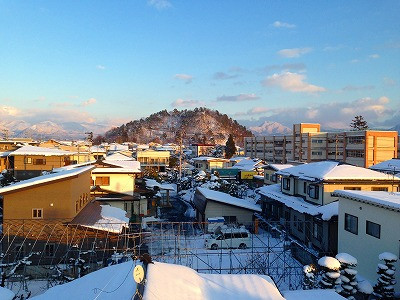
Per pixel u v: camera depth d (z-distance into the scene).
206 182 43.69
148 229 26.14
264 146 85.75
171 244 22.86
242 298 8.49
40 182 18.03
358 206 15.52
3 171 38.91
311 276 12.70
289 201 25.36
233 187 40.81
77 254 17.77
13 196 18.03
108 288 8.46
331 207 20.44
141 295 7.24
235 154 97.19
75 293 9.06
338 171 22.95
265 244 21.67
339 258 11.91
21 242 17.75
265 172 42.38
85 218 19.53
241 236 22.28
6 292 10.48
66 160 45.31
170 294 7.64
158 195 34.16
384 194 15.77
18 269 17.30
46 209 18.23
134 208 30.09
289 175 26.62
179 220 30.31
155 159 68.56
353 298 11.30
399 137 64.62
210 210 26.95
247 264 17.89
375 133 59.06
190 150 111.44
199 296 8.04
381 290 11.82
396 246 13.15
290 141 76.94
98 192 28.94
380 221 14.08
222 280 9.36
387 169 35.47
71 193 18.52
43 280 17.06
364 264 14.98
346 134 63.94
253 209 27.22
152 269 8.58
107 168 29.62
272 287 9.33
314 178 23.25
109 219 20.66
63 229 18.08
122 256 17.12
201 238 24.19
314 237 21.66
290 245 20.45
